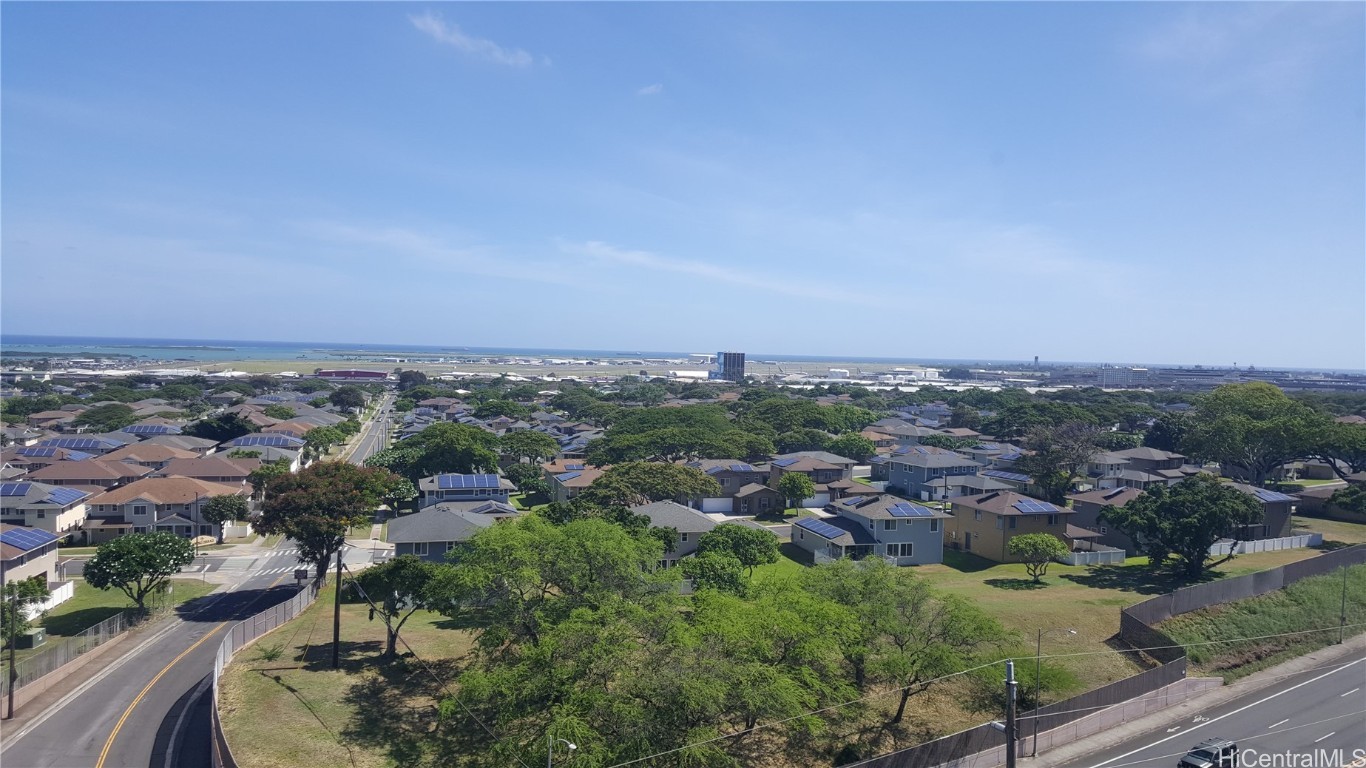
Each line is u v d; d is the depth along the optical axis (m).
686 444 93.94
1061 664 37.06
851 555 57.69
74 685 36.31
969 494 76.56
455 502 68.00
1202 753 28.41
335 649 36.06
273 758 27.34
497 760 25.30
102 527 66.31
